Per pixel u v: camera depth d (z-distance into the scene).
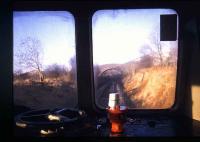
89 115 1.22
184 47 1.19
